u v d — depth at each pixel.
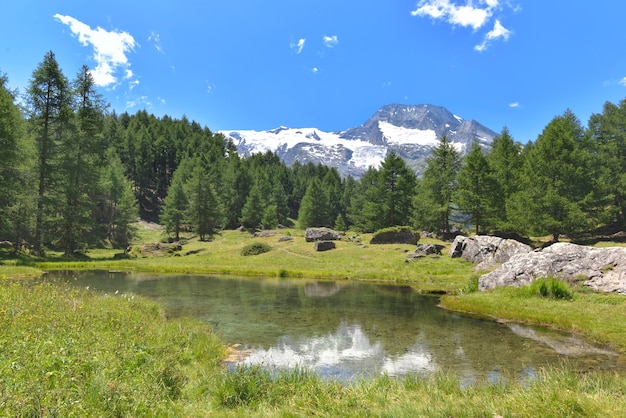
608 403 6.11
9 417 4.70
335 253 48.25
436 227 68.44
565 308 17.52
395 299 22.98
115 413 5.62
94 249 63.12
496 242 36.34
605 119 60.53
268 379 8.10
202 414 6.30
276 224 96.19
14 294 13.05
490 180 54.19
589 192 47.47
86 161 50.38
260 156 174.25
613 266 20.33
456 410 5.98
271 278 34.47
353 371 10.34
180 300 22.08
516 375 9.89
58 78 45.69
